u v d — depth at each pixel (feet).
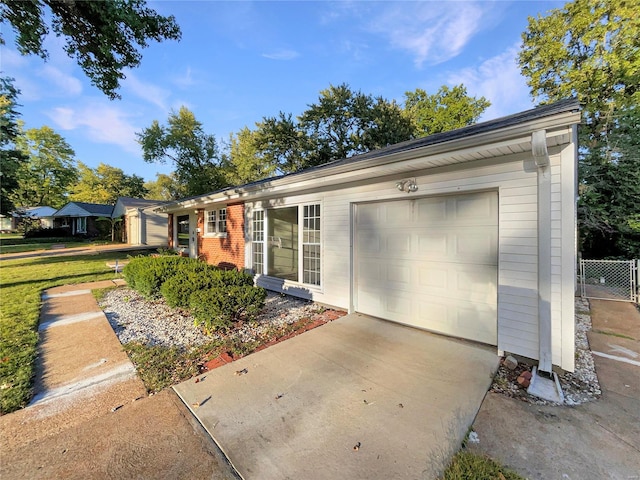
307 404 8.52
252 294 15.12
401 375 10.16
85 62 24.07
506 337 11.43
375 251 16.62
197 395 9.02
